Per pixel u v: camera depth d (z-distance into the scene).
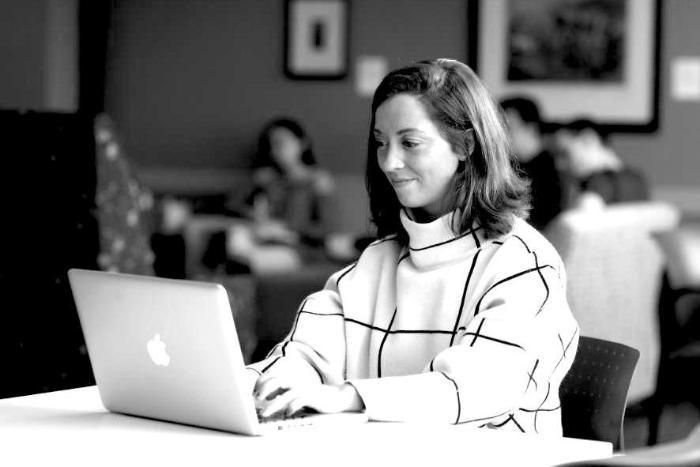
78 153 4.44
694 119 10.04
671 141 10.09
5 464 2.30
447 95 2.91
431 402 2.65
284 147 10.30
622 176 7.87
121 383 2.71
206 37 11.39
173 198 10.66
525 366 2.73
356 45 10.98
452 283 2.91
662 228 6.79
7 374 4.29
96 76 11.41
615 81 10.18
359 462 2.32
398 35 10.84
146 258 4.88
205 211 10.27
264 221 9.79
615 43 10.16
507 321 2.75
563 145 8.60
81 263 4.45
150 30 11.52
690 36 10.00
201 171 11.46
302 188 10.29
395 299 3.02
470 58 10.58
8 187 4.33
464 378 2.67
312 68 11.10
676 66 10.02
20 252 4.33
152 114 11.55
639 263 6.38
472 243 2.93
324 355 3.05
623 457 1.51
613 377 3.13
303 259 9.61
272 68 11.23
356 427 2.61
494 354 2.71
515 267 2.86
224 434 2.55
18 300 4.32
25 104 10.98
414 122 2.89
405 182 2.94
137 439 2.51
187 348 2.53
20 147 4.34
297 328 3.11
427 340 2.91
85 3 11.27
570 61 10.29
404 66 3.00
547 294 2.84
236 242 8.82
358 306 3.07
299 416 2.67
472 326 2.78
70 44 11.18
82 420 2.70
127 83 11.59
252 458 2.35
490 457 2.38
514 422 2.80
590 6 10.21
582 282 6.02
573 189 8.31
